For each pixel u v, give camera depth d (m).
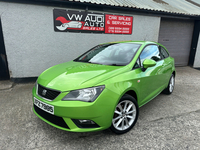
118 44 3.47
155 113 3.22
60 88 2.11
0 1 4.46
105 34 5.98
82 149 2.14
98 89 2.05
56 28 5.19
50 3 4.88
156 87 3.38
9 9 4.59
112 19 5.95
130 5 6.14
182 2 9.77
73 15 5.30
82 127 2.08
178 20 7.93
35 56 5.17
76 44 5.60
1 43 4.82
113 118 2.33
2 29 4.66
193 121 2.91
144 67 2.71
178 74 6.95
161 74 3.47
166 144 2.25
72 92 2.05
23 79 5.18
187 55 8.70
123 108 2.43
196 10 8.28
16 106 3.46
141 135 2.46
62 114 2.02
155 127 2.69
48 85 2.26
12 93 4.25
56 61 5.47
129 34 6.45
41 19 4.96
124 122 2.56
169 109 3.42
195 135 2.47
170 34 8.01
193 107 3.54
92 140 2.34
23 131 2.56
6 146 2.20
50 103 2.11
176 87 5.09
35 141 2.31
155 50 3.63
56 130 2.60
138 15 6.41
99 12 5.67
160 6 7.36
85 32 5.62
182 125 2.76
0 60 4.96
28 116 3.04
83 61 3.25
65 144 2.25
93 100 2.00
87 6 5.29
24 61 5.08
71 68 2.72
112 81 2.21
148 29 6.77
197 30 8.12
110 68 2.54
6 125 2.71
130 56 2.88
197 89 4.89
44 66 5.36
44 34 5.11
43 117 2.37
